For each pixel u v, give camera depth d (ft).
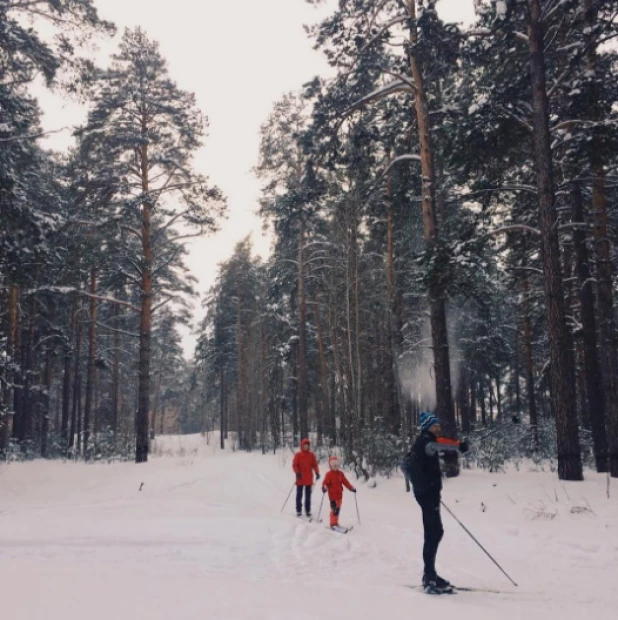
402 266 76.64
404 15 50.37
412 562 21.54
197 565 19.97
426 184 51.57
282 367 143.95
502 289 84.64
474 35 46.50
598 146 38.65
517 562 21.30
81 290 76.59
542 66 42.75
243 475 62.49
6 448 75.10
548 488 36.68
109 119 79.97
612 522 26.30
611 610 14.98
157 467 70.64
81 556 21.03
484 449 56.80
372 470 53.47
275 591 15.26
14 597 13.23
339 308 79.71
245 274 168.55
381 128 60.34
